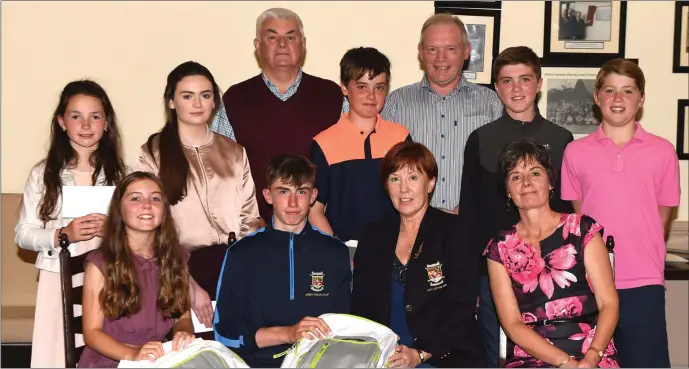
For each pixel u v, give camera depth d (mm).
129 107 4484
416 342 2680
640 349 3117
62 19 4434
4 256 4164
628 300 3117
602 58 4496
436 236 2783
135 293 2580
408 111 3707
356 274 2826
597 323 2578
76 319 2629
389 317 2748
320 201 3307
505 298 2660
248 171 3244
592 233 2621
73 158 3074
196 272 3100
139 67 4473
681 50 4527
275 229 2754
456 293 2742
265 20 3584
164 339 2652
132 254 2641
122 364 2145
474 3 4457
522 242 2664
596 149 3188
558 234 2648
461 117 3670
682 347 4141
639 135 3184
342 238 3303
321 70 4535
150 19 4461
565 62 4477
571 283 2613
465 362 2672
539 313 2621
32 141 4480
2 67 4426
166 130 3133
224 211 3139
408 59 4539
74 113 3000
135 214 2594
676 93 4562
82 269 2625
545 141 3318
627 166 3139
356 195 3293
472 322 2756
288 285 2697
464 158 3412
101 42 4453
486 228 3287
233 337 2598
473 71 4465
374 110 3320
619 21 4480
